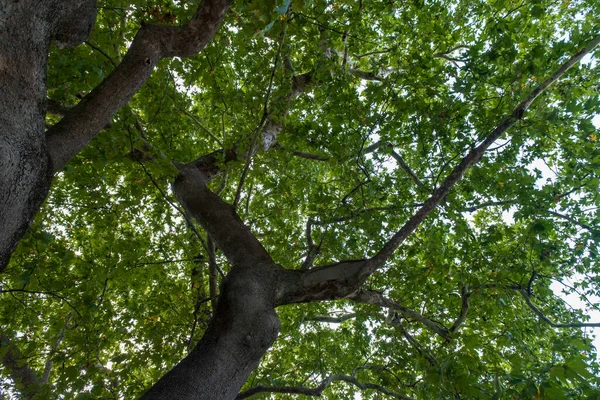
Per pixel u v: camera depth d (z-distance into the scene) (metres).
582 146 5.08
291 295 3.23
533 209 5.18
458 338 2.66
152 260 6.72
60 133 2.60
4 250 1.98
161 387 2.31
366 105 5.41
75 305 4.88
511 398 2.32
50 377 7.12
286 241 6.62
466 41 7.70
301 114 7.96
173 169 3.93
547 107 5.04
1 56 1.86
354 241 5.83
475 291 5.35
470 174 5.86
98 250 6.17
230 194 9.04
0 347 4.54
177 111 6.32
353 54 7.82
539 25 7.01
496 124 5.17
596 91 5.44
